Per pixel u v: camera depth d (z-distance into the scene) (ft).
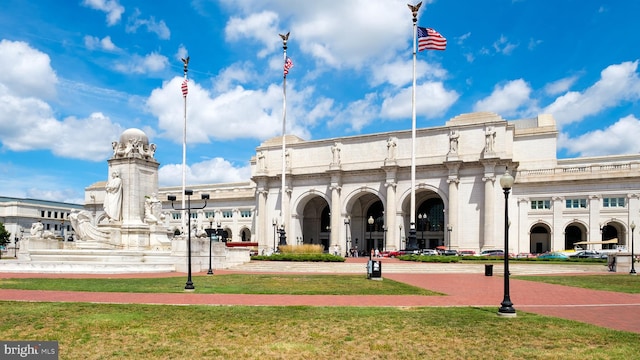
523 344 43.29
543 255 231.91
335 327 49.70
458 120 289.53
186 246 130.31
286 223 319.88
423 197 305.53
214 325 50.24
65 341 43.14
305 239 346.33
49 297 70.54
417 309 62.49
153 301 67.67
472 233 268.82
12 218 458.50
